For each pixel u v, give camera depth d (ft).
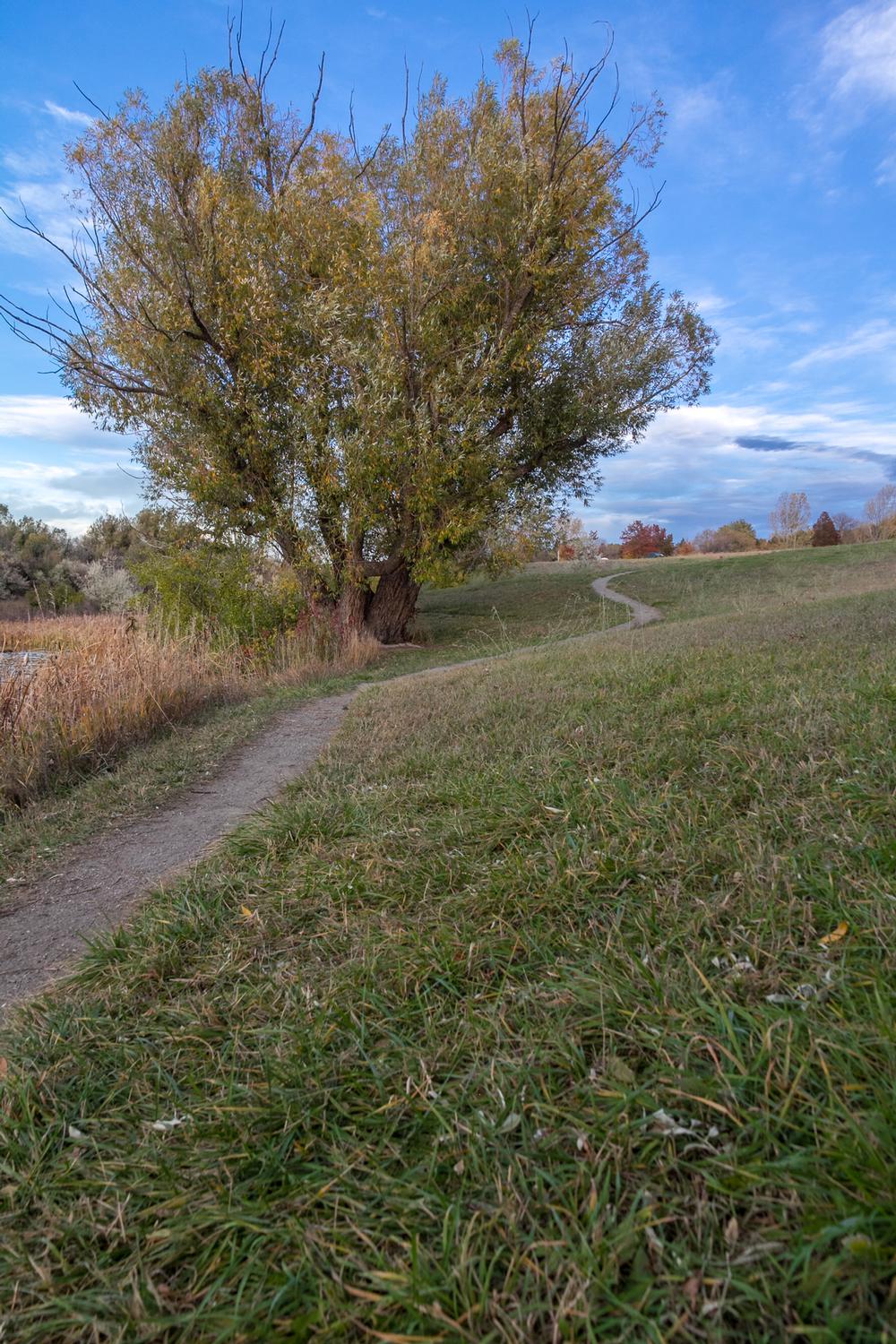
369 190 62.85
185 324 54.80
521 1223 5.22
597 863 10.05
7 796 21.38
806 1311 4.23
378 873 11.52
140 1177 6.33
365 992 8.23
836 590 76.02
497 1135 6.02
